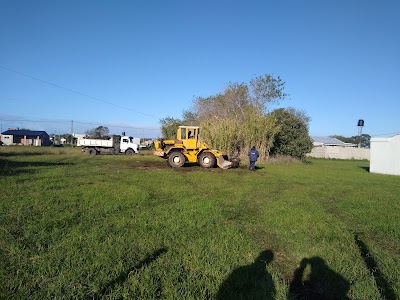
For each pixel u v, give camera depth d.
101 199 8.65
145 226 6.20
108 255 4.63
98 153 37.28
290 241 5.79
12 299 3.46
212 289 3.84
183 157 20.69
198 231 6.07
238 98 39.91
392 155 21.81
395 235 6.44
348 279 4.34
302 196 10.79
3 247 4.93
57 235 5.50
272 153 31.67
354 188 13.67
